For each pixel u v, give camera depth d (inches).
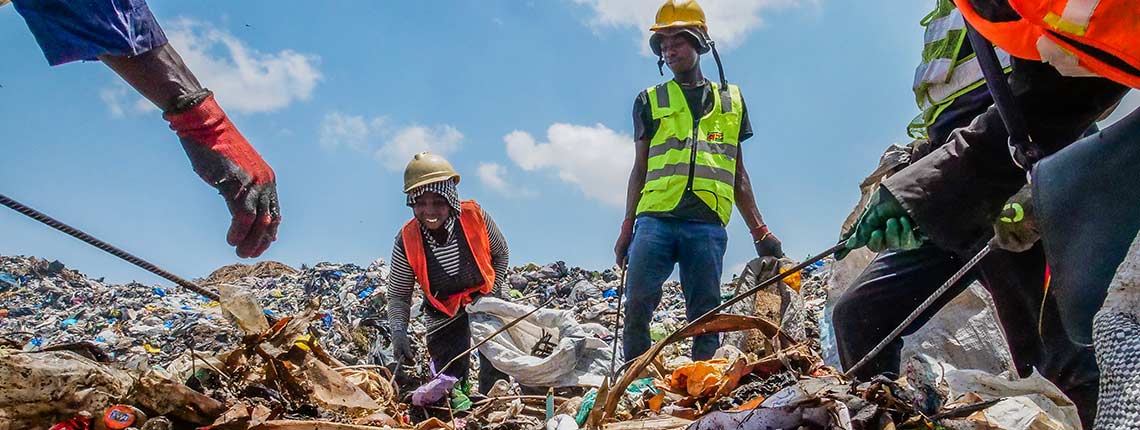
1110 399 64.4
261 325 137.3
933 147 147.6
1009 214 103.8
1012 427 105.1
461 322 231.9
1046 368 131.1
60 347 121.4
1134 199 76.7
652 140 235.1
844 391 104.7
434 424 132.6
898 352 148.3
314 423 119.2
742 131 239.0
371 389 148.1
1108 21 75.9
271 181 136.3
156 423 113.4
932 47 145.5
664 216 226.4
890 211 106.2
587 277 488.7
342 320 450.6
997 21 87.0
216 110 130.3
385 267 569.3
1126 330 65.5
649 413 129.6
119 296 585.9
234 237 134.1
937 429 101.0
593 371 214.4
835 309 151.4
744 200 241.6
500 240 240.5
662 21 233.1
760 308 224.7
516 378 215.2
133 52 121.8
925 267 142.0
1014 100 95.6
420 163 228.7
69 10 118.6
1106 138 80.1
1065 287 81.7
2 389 108.0
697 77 236.8
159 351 409.4
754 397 120.8
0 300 594.6
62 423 111.2
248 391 132.0
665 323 373.7
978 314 177.0
